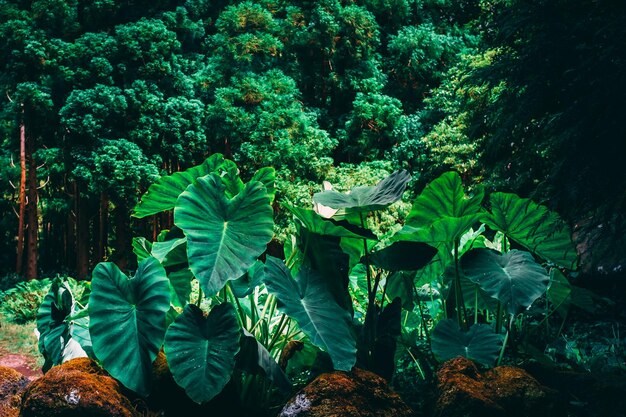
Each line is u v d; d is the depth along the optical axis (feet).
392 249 13.73
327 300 12.61
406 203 50.16
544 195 16.57
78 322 14.39
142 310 12.11
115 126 59.21
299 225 13.50
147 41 60.64
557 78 16.83
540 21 17.38
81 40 60.23
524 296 12.76
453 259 15.29
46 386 11.37
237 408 12.84
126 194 56.85
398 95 68.44
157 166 59.47
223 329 11.83
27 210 70.59
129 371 11.71
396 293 15.66
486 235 18.39
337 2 66.03
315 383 11.45
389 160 58.39
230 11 64.49
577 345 16.57
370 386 11.58
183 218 11.87
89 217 67.67
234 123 58.90
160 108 59.26
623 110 14.85
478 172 41.93
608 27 15.37
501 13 18.94
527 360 14.40
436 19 72.18
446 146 43.68
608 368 14.79
